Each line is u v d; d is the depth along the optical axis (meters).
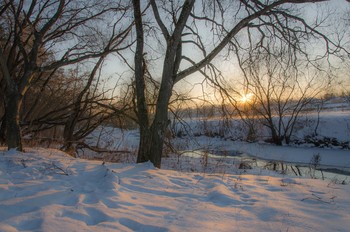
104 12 13.95
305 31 11.38
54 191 5.80
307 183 8.40
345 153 28.14
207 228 4.61
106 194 5.93
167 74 10.46
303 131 33.53
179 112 14.12
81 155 17.77
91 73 16.20
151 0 10.28
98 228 4.30
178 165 13.48
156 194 6.52
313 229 4.76
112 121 17.58
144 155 10.36
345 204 6.28
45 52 15.59
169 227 4.52
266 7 10.31
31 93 18.12
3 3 14.16
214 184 7.56
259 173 12.53
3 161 8.45
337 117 34.03
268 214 5.45
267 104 33.22
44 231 4.01
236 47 12.00
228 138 29.38
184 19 10.16
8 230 3.92
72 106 16.80
